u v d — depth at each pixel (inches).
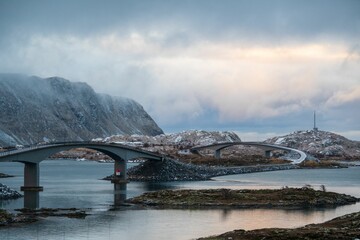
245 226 5521.7
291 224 5669.3
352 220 5344.5
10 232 5064.0
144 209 6752.0
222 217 6131.9
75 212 6318.9
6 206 6791.3
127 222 5713.6
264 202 7283.5
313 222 5807.1
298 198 7514.8
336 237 4311.0
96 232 5128.0
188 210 6702.8
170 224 5615.2
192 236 4963.1
